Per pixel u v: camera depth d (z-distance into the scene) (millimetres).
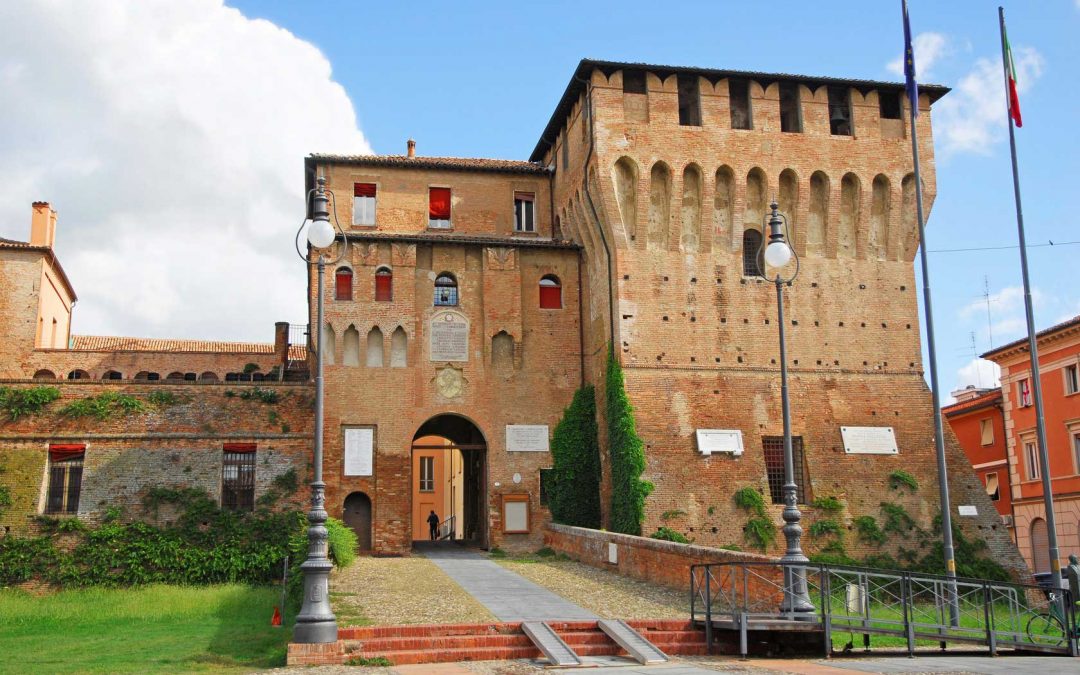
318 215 23656
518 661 22219
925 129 49219
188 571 38750
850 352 46625
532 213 53938
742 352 45594
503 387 47594
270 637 25109
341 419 45094
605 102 46031
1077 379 55656
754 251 47500
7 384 40656
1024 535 60188
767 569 27406
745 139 47062
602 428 46719
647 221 45906
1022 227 35188
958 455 46344
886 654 24047
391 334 46562
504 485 46562
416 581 34219
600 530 42312
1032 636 24984
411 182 52531
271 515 40688
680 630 24953
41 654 22969
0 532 38469
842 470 44875
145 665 21297
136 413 41094
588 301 49406
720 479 43625
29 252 59500
